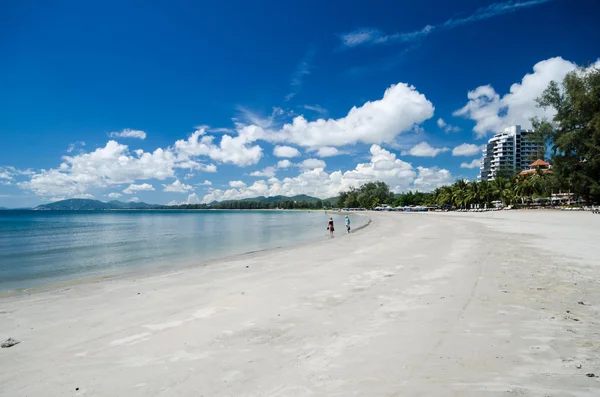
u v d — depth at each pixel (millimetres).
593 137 55938
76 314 8898
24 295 11773
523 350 5371
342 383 4570
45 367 5590
